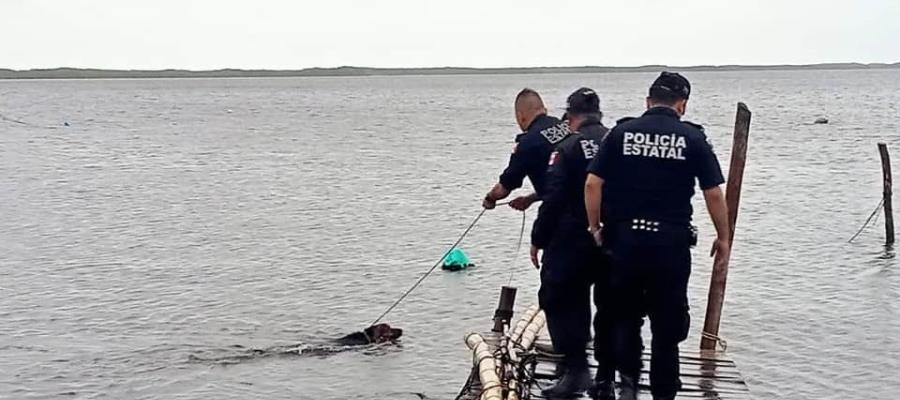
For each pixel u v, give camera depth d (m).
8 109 107.00
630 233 6.73
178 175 39.22
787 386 12.45
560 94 141.25
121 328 15.41
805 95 141.50
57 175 39.22
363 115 95.44
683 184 6.73
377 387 12.62
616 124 6.93
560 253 7.50
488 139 60.41
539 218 7.58
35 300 17.23
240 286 18.41
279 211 28.47
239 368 13.43
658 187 6.70
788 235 23.84
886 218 22.52
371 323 15.76
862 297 17.33
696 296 17.33
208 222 26.38
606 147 6.82
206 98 157.88
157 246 22.64
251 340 14.77
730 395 8.07
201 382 12.84
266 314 16.30
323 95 176.38
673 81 6.85
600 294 7.52
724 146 52.47
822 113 88.75
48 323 15.68
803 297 17.30
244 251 22.02
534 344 9.25
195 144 57.06
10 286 18.34
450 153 49.72
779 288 18.02
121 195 32.44
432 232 24.61
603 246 6.98
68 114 96.31
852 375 12.90
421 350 14.25
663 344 7.02
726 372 8.80
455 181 36.44
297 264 20.55
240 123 80.75
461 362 13.66
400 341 14.70
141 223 26.22
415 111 105.06
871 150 48.94
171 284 18.56
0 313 16.30
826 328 15.19
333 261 20.86
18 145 55.81
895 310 16.33
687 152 6.68
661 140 6.71
